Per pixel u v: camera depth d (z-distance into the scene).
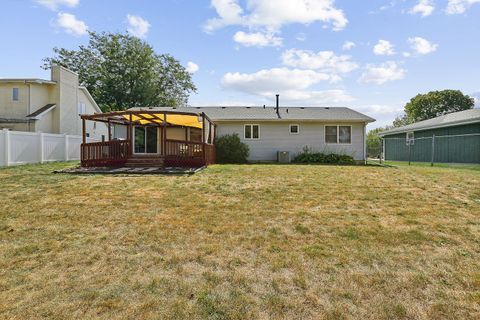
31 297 2.58
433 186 7.70
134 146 17.36
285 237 4.09
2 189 7.18
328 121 18.17
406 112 49.78
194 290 2.72
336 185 7.91
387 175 9.96
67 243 3.85
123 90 37.25
